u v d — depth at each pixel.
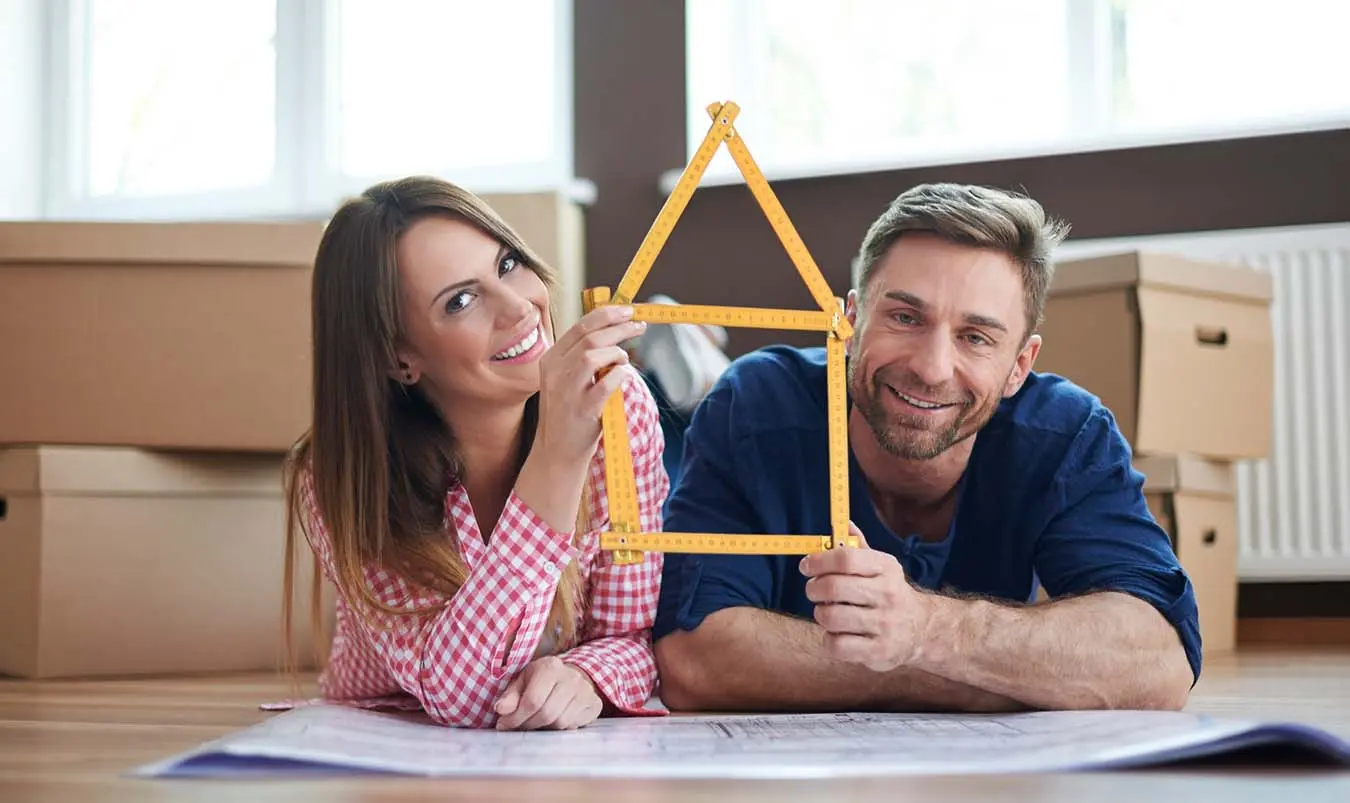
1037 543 1.47
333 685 1.70
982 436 1.48
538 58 3.84
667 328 2.44
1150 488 2.55
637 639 1.47
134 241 2.42
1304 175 3.21
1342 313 3.13
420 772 0.93
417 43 3.92
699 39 3.65
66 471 2.35
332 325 1.39
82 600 2.37
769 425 1.51
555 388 1.19
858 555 1.20
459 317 1.35
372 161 3.94
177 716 1.65
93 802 0.88
